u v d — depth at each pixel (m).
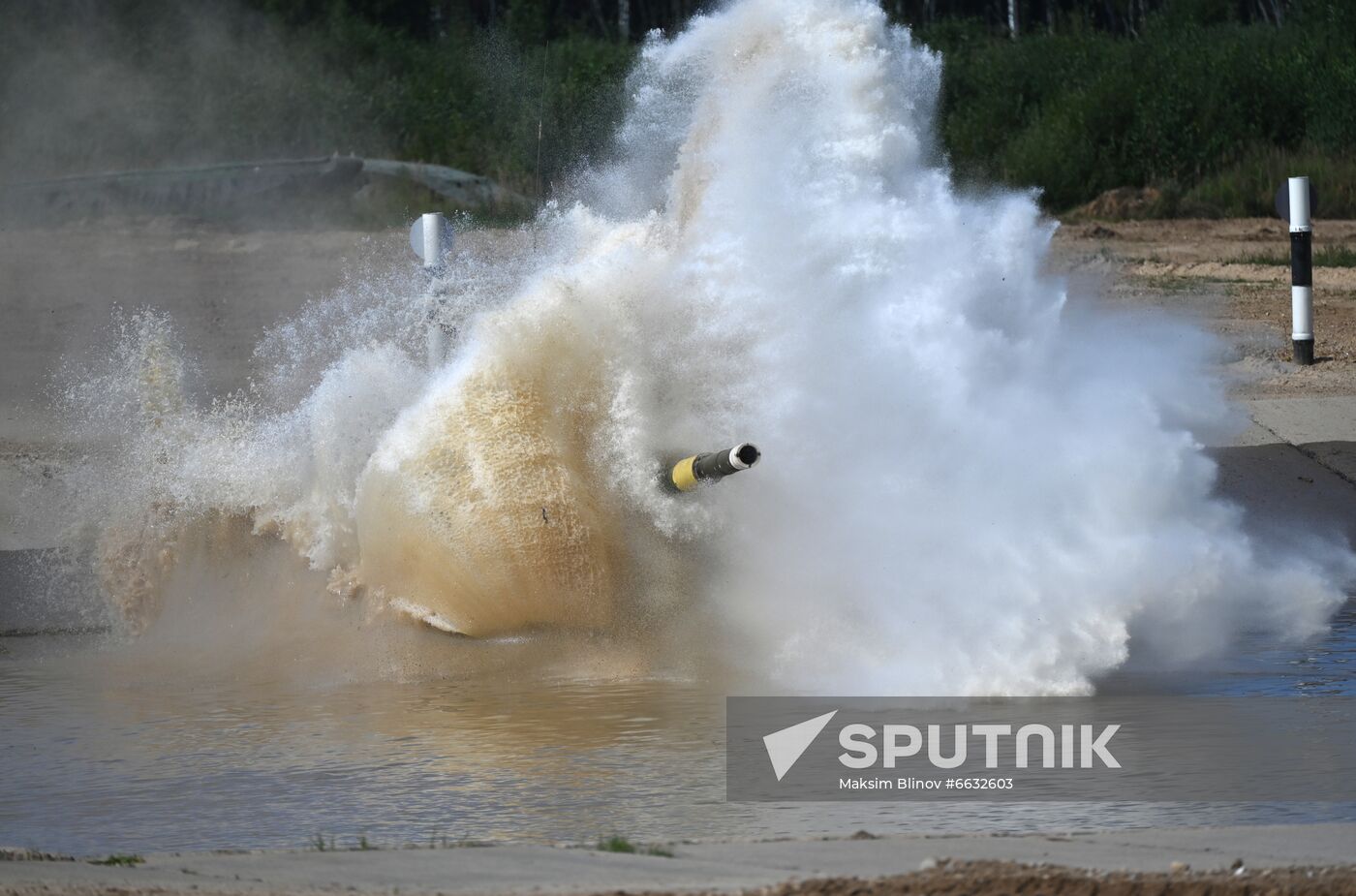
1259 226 105.88
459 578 30.28
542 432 30.91
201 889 17.31
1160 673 30.25
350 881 17.75
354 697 28.83
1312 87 123.31
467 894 17.05
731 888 17.12
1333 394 53.12
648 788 23.44
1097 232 100.88
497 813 22.28
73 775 24.41
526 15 144.62
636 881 17.58
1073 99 124.06
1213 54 128.25
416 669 30.53
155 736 26.53
